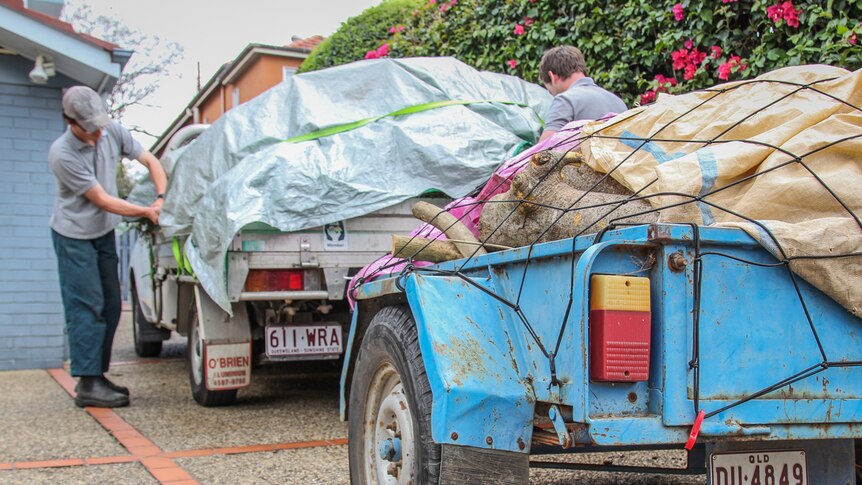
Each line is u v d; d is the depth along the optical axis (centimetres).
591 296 227
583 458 449
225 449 482
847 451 262
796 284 236
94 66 830
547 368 248
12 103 852
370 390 329
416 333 288
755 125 278
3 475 428
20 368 856
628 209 278
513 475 255
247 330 599
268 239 542
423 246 347
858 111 266
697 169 261
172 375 802
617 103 512
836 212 251
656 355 228
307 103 582
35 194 861
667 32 542
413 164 555
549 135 487
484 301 275
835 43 443
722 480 246
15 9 784
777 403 233
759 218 256
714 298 229
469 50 775
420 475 268
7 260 853
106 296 649
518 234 320
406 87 595
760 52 480
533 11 668
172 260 698
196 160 604
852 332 243
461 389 251
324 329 590
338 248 554
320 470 434
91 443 503
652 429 225
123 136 648
